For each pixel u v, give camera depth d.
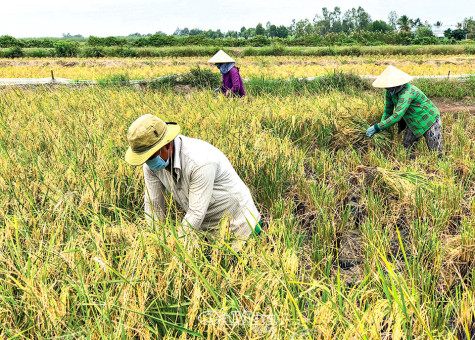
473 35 106.06
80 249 2.52
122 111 6.82
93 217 3.06
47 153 4.89
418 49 39.88
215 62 8.05
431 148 5.88
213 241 2.91
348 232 4.13
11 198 3.51
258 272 2.41
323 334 2.14
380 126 5.76
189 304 2.29
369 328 2.20
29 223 3.10
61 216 3.08
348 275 3.55
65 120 6.36
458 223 4.19
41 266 2.50
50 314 2.11
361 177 5.04
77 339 2.05
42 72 19.73
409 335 2.19
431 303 2.74
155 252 2.60
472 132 7.34
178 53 40.56
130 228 2.86
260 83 12.37
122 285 2.30
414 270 3.07
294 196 4.70
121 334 2.09
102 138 5.15
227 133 5.36
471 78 13.76
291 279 2.49
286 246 2.95
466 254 3.38
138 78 15.66
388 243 3.60
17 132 5.44
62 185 3.73
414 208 4.26
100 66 25.11
